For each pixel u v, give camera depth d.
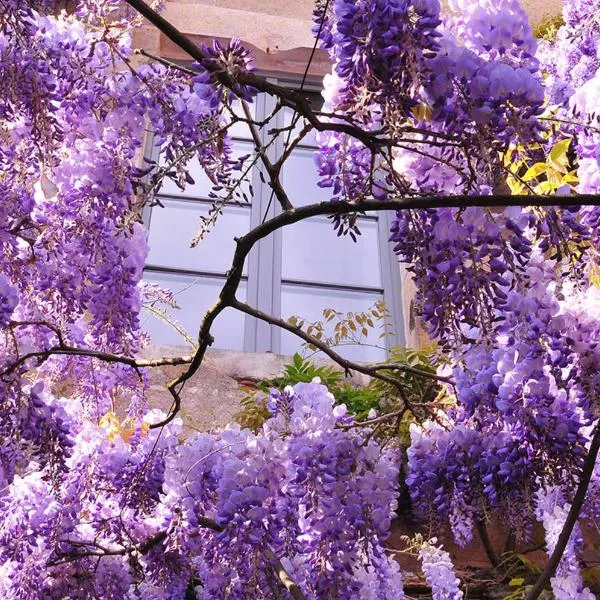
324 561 1.65
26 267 1.81
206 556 1.79
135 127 1.72
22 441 1.79
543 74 2.80
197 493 1.78
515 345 1.64
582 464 1.70
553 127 1.69
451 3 1.38
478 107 1.26
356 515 1.65
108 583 2.07
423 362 3.59
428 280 1.41
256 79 1.28
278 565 1.83
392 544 3.09
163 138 1.73
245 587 1.72
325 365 4.19
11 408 1.76
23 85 1.61
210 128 1.44
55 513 1.98
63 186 1.69
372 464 1.71
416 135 1.51
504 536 3.18
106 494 2.12
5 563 1.95
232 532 1.57
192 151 1.45
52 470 1.79
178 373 3.89
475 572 3.07
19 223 1.75
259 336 4.72
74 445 1.89
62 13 1.73
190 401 3.79
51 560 2.00
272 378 4.10
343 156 1.62
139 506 2.02
